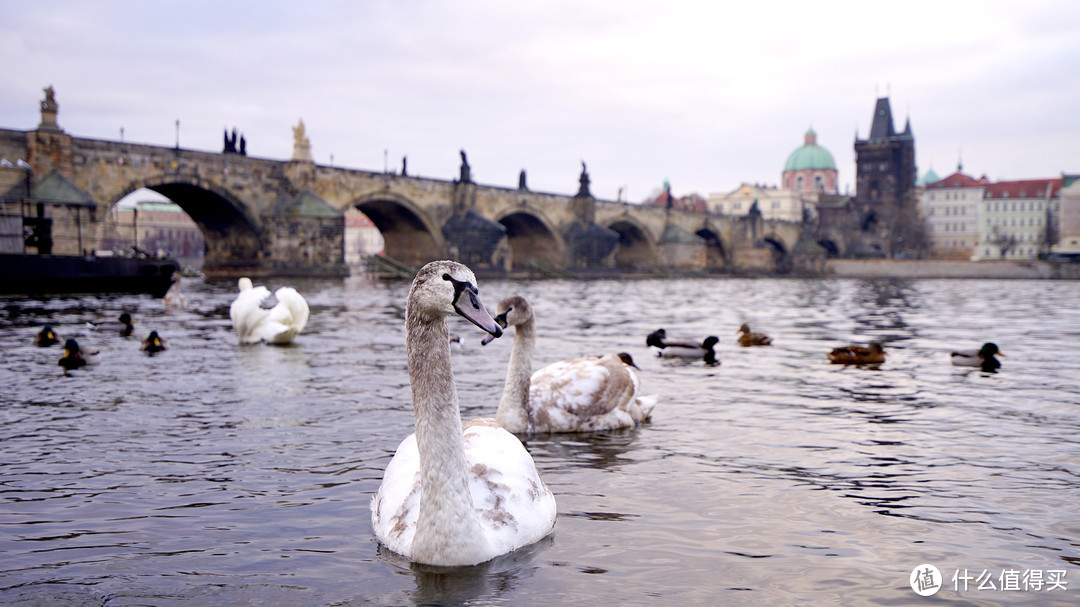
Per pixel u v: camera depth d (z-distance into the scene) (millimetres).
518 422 9203
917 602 4723
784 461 8094
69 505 6559
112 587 4934
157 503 6617
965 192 182125
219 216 74562
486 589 4887
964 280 116812
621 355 14398
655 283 88625
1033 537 5855
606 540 5762
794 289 70375
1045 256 155875
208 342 19266
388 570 5180
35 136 55281
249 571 5188
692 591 4883
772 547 5641
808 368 15547
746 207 177875
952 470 7754
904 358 17344
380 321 27031
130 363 15391
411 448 6191
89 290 39688
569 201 106625
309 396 11727
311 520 6195
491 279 87125
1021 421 10211
